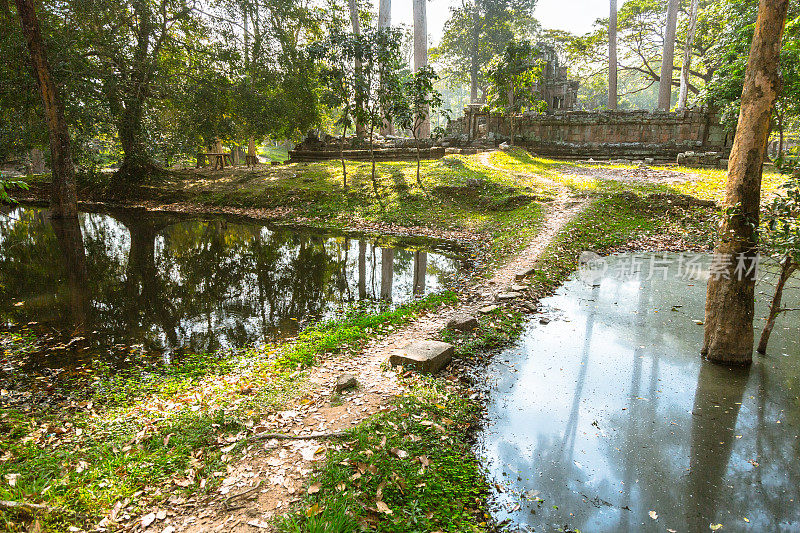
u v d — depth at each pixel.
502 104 21.89
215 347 6.49
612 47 29.22
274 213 17.38
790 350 5.84
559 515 3.35
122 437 4.09
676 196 13.11
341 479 3.44
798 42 12.82
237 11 21.48
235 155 37.69
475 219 14.32
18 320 7.55
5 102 18.59
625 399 4.89
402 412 4.40
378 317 7.18
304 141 26.25
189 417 4.35
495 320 6.94
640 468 3.84
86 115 17.91
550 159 22.52
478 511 3.37
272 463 3.69
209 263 11.37
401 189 16.97
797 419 4.45
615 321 7.02
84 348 6.48
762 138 4.87
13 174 31.17
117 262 11.48
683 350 6.00
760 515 3.33
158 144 20.80
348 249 12.54
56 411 4.75
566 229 11.66
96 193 22.05
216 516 3.16
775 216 5.10
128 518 3.12
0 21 16.91
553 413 4.66
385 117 16.92
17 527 2.95
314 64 22.52
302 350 6.00
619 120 22.84
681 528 3.23
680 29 31.17
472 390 5.09
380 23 27.30
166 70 21.36
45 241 13.90
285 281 9.80
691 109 21.78
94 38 18.84
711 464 3.87
